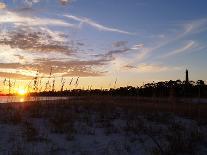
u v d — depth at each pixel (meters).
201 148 12.45
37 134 13.31
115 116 18.89
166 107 24.03
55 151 11.31
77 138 13.22
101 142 12.74
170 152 11.45
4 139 12.59
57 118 16.45
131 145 12.40
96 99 29.69
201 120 18.16
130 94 45.16
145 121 17.62
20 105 22.28
